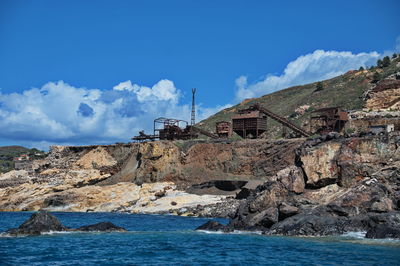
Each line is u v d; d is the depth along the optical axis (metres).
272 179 50.22
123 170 106.44
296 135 107.19
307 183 48.34
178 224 55.88
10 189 103.44
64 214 75.44
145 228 50.62
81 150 123.56
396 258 29.72
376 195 43.12
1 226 53.78
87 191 90.88
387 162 47.44
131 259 30.44
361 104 130.25
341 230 40.38
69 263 28.94
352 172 47.19
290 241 37.47
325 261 29.12
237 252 32.91
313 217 41.75
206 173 95.69
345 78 172.50
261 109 105.88
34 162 131.50
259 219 45.72
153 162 99.12
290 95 199.75
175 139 114.44
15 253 31.59
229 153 97.06
